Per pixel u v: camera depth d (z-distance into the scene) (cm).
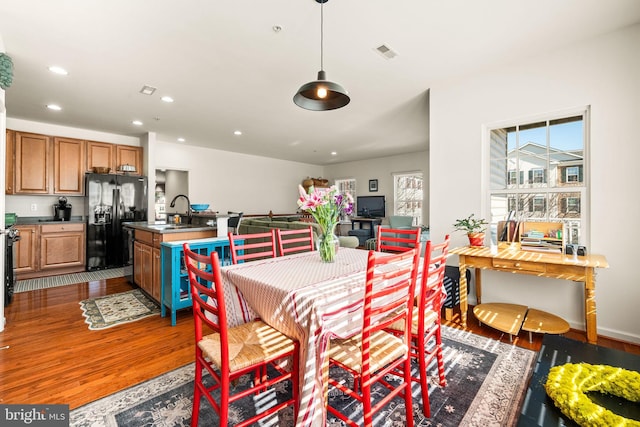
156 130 520
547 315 257
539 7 206
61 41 241
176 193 736
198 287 132
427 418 150
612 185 238
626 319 233
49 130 473
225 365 118
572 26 228
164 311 288
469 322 275
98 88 335
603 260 225
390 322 135
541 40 247
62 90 339
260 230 421
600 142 243
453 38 243
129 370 195
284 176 859
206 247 294
